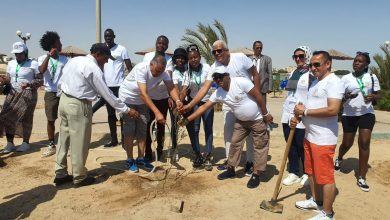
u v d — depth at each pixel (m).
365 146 4.88
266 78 8.27
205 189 4.86
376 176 5.59
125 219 3.96
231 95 4.68
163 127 6.10
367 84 4.85
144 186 4.91
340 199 4.62
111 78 6.86
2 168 5.68
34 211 4.14
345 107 5.21
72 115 4.57
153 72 5.02
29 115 6.59
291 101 5.01
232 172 5.28
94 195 4.61
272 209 4.18
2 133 6.53
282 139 7.92
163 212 4.14
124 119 5.35
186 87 5.66
